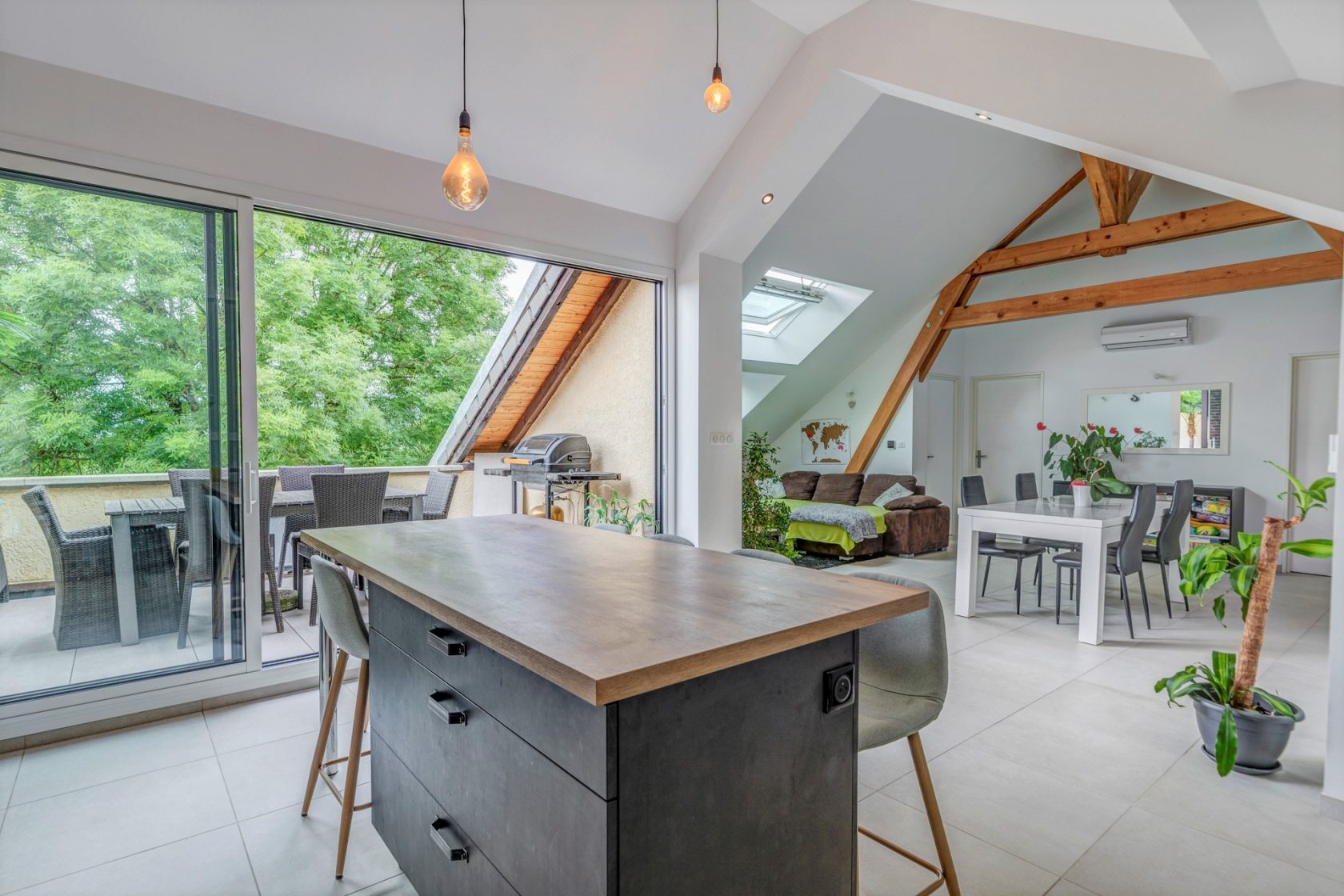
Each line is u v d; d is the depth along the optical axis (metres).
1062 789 2.25
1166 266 6.55
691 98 3.57
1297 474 5.98
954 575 5.72
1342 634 2.07
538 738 1.11
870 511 6.53
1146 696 3.06
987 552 4.82
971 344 8.23
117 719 2.69
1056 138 2.83
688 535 4.33
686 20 3.22
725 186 4.00
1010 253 6.73
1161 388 6.70
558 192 3.78
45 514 2.55
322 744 2.07
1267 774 2.34
